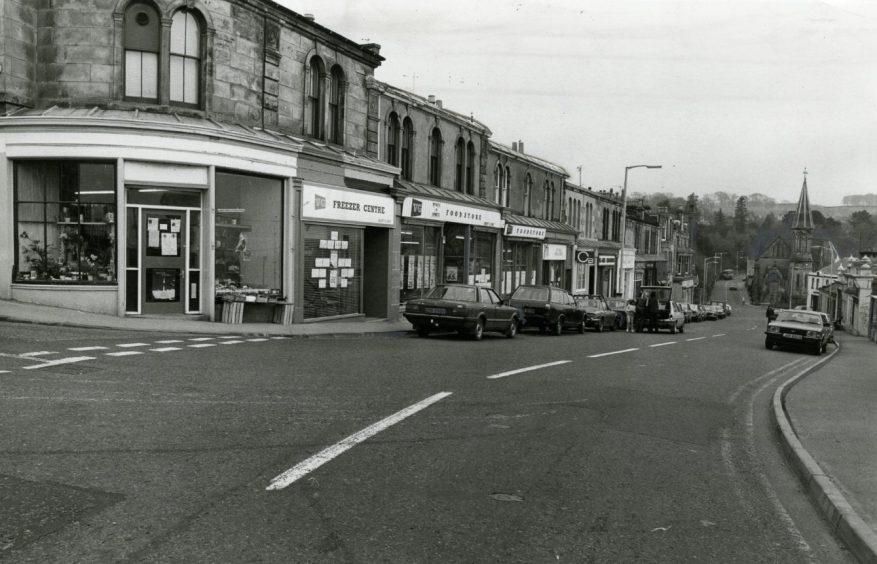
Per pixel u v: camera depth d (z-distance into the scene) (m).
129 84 17.30
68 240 16.66
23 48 16.69
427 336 20.62
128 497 5.28
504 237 36.62
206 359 12.04
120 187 16.48
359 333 19.77
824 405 11.44
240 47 19.00
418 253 27.81
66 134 16.09
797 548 5.14
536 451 7.44
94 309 16.53
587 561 4.64
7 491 5.26
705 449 8.15
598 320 30.62
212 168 17.50
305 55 21.42
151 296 17.34
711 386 13.70
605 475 6.73
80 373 9.96
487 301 20.88
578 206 51.19
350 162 22.34
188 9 17.78
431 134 29.48
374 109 24.97
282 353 13.54
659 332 36.03
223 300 18.19
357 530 4.90
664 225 89.56
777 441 8.95
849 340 39.88
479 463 6.81
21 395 8.41
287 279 20.16
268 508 5.21
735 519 5.71
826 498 6.04
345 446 7.04
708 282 137.62
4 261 16.47
